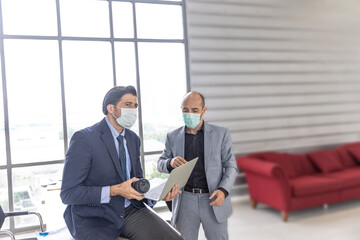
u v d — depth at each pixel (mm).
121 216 1440
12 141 3064
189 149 1767
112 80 3309
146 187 1325
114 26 3277
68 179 1377
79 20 3199
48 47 3133
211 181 1657
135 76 3340
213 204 1552
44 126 3156
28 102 3105
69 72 3211
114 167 1478
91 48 3254
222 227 1645
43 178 2971
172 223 1753
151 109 3348
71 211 1435
